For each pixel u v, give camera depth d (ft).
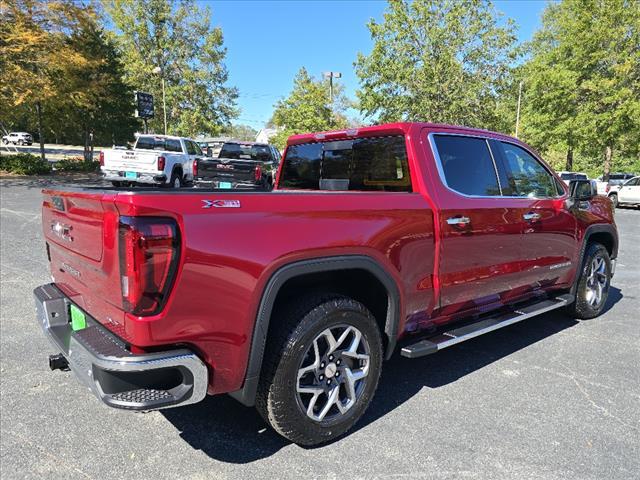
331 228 8.64
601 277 17.08
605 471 8.36
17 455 8.59
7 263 21.67
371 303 10.18
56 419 9.82
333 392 9.00
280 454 8.79
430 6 83.51
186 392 7.18
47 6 60.49
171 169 52.95
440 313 11.28
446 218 10.74
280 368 8.18
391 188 11.48
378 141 11.85
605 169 95.04
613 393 11.32
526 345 14.47
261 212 7.86
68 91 68.54
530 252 13.39
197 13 122.83
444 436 9.43
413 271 10.14
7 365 12.10
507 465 8.50
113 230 6.92
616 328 16.11
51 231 9.84
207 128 127.13
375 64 85.92
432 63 83.61
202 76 123.13
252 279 7.64
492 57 83.66
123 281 6.83
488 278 12.09
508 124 117.29
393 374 12.33
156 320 6.88
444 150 11.54
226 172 44.39
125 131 94.73
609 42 78.89
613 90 77.15
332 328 8.80
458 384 11.75
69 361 8.06
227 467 8.38
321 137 13.62
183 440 9.20
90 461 8.48
